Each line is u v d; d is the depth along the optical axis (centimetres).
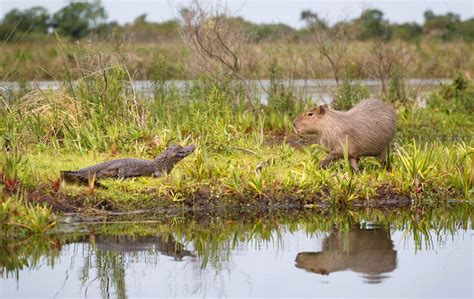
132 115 1434
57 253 991
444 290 852
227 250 1015
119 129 1389
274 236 1085
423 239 1070
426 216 1195
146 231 1089
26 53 2444
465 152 1333
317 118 1286
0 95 1516
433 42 3269
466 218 1188
